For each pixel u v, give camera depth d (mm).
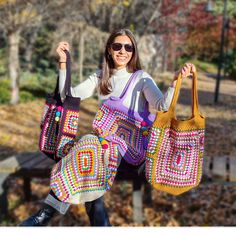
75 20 12266
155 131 2406
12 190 5969
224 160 4547
